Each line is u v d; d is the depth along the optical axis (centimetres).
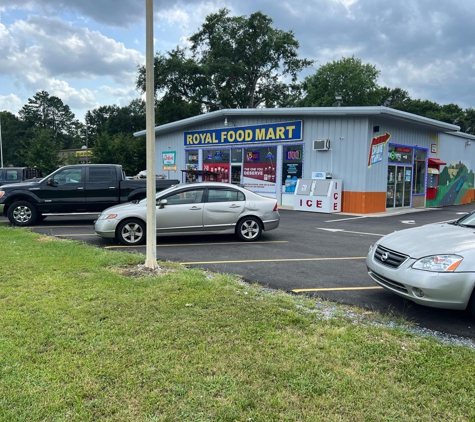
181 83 3819
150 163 616
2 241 849
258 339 373
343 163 1691
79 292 496
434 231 509
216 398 278
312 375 310
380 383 301
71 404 268
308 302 491
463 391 293
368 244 923
